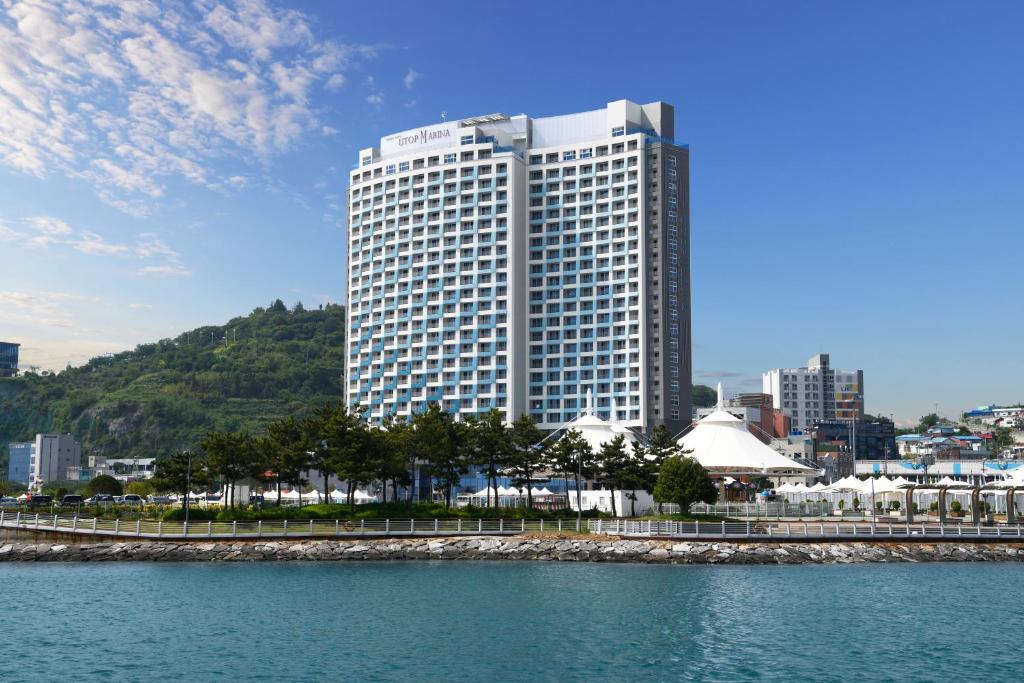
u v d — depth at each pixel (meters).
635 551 102.00
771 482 173.50
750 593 79.81
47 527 113.00
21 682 50.94
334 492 160.38
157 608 74.00
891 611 71.44
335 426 121.56
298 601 77.12
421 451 129.00
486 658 56.44
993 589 82.19
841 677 51.78
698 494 112.62
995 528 105.31
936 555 101.25
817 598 77.31
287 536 110.12
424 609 72.88
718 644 60.03
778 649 58.53
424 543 108.00
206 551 106.62
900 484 117.56
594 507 131.38
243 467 128.50
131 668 54.00
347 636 62.75
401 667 54.25
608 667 54.34
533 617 69.25
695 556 99.94
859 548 101.25
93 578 92.19
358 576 92.31
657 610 72.00
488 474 130.62
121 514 130.62
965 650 58.09
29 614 71.56
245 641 61.34
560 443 122.56
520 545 106.56
